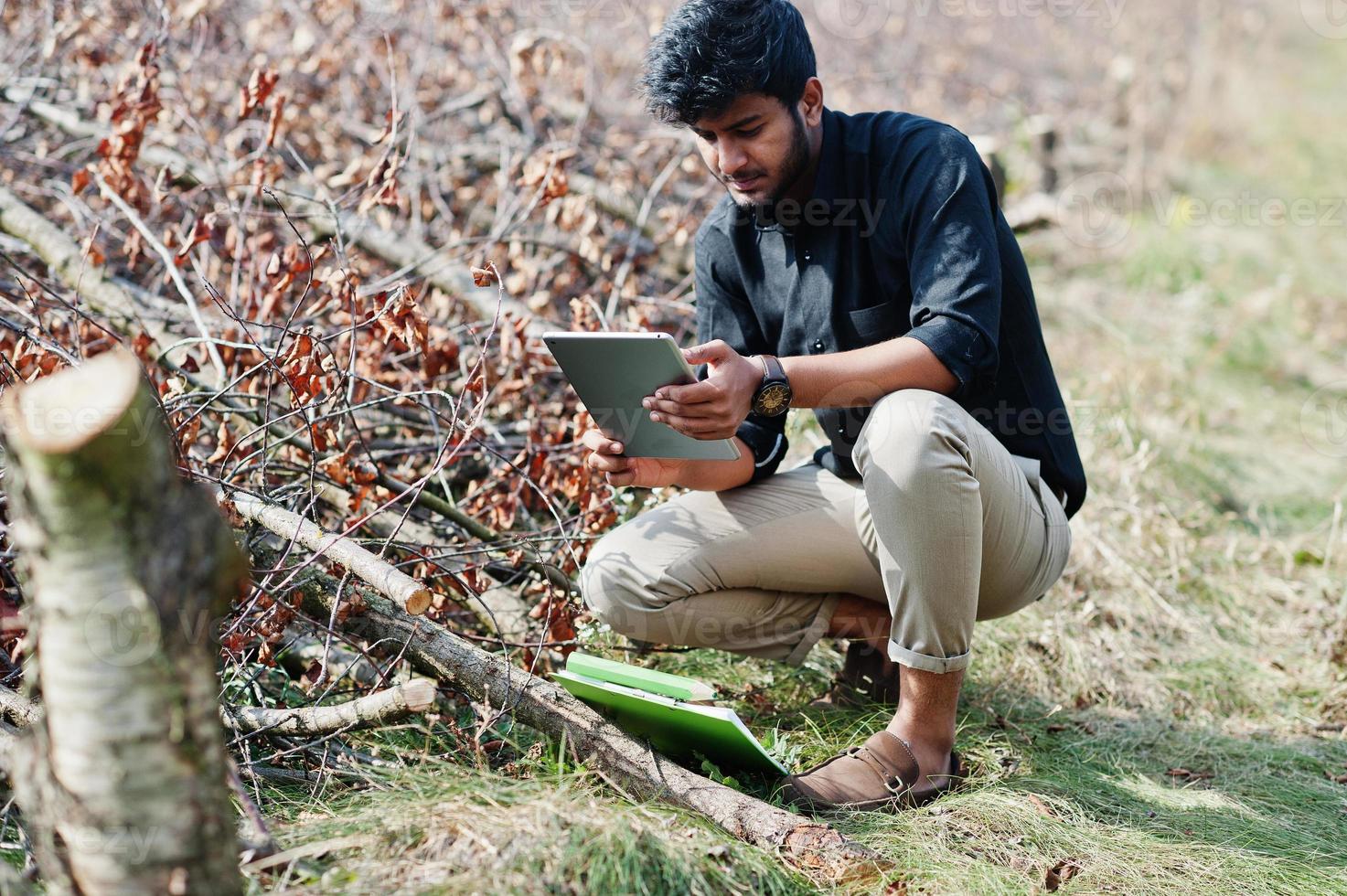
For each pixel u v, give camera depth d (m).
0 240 3.15
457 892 1.62
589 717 2.03
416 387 3.08
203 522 1.29
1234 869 1.96
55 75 3.98
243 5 4.46
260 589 2.11
